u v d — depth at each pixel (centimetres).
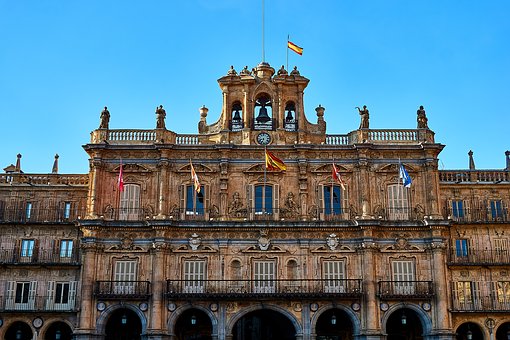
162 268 5762
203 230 5900
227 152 6122
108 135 6244
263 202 6041
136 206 6050
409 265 5856
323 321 6081
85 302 5669
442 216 6006
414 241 5900
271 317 6419
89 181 6125
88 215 5934
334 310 5900
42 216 6325
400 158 6166
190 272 5841
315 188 6100
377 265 5844
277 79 6372
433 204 5988
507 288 6059
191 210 6056
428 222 5834
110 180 6106
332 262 5869
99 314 5678
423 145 6091
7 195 6375
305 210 6000
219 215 5994
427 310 5706
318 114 6425
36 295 6025
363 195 6006
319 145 6116
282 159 6156
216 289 5766
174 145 6103
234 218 5991
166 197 6025
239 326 6425
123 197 6069
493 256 6172
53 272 6088
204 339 6100
